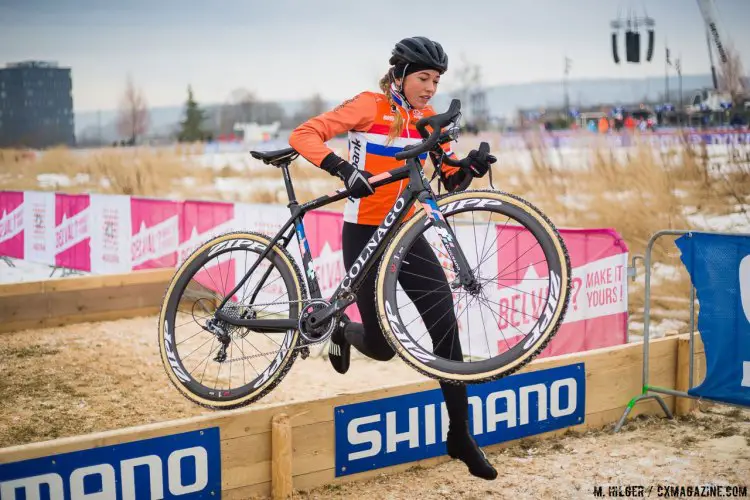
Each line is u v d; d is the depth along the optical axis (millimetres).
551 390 4223
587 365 4352
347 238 3303
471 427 3973
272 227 6969
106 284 7414
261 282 3418
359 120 3086
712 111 17188
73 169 21812
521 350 2641
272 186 16328
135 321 7395
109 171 19328
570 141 13000
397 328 2822
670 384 4691
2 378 5508
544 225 2678
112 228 8922
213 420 3359
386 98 3133
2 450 2922
